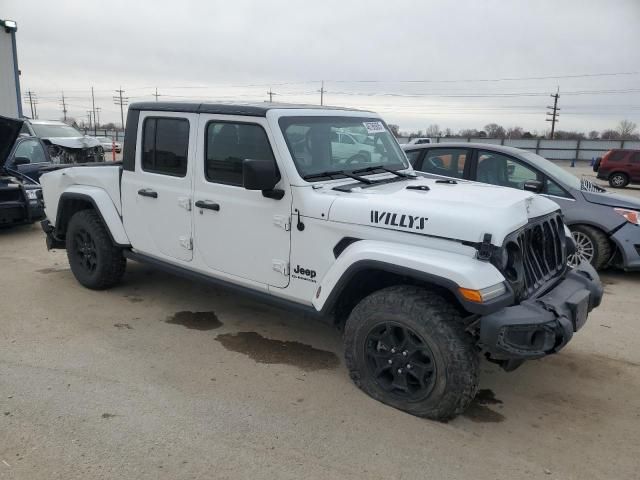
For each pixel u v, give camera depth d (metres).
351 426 3.15
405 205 3.25
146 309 5.00
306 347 4.29
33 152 9.66
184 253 4.42
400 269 3.10
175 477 2.66
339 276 3.36
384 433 3.09
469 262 2.96
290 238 3.67
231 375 3.76
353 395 3.51
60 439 2.94
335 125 4.10
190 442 2.96
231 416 3.23
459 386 3.04
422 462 2.85
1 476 2.62
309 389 3.58
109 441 2.94
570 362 4.17
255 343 4.33
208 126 4.07
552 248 3.70
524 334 2.95
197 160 4.15
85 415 3.18
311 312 3.64
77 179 5.29
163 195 4.45
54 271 6.14
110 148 32.78
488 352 3.21
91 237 5.23
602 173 22.69
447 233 3.05
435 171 7.19
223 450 2.89
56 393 3.42
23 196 7.90
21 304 5.02
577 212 6.62
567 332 3.05
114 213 4.96
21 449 2.84
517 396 3.63
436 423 3.21
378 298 3.27
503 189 3.90
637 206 6.51
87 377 3.65
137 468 2.72
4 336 4.29
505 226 3.01
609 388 3.77
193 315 4.89
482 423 3.27
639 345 4.52
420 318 3.09
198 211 4.20
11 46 13.83
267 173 3.46
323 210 3.48
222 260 4.13
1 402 3.29
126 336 4.37
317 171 3.79
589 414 3.42
